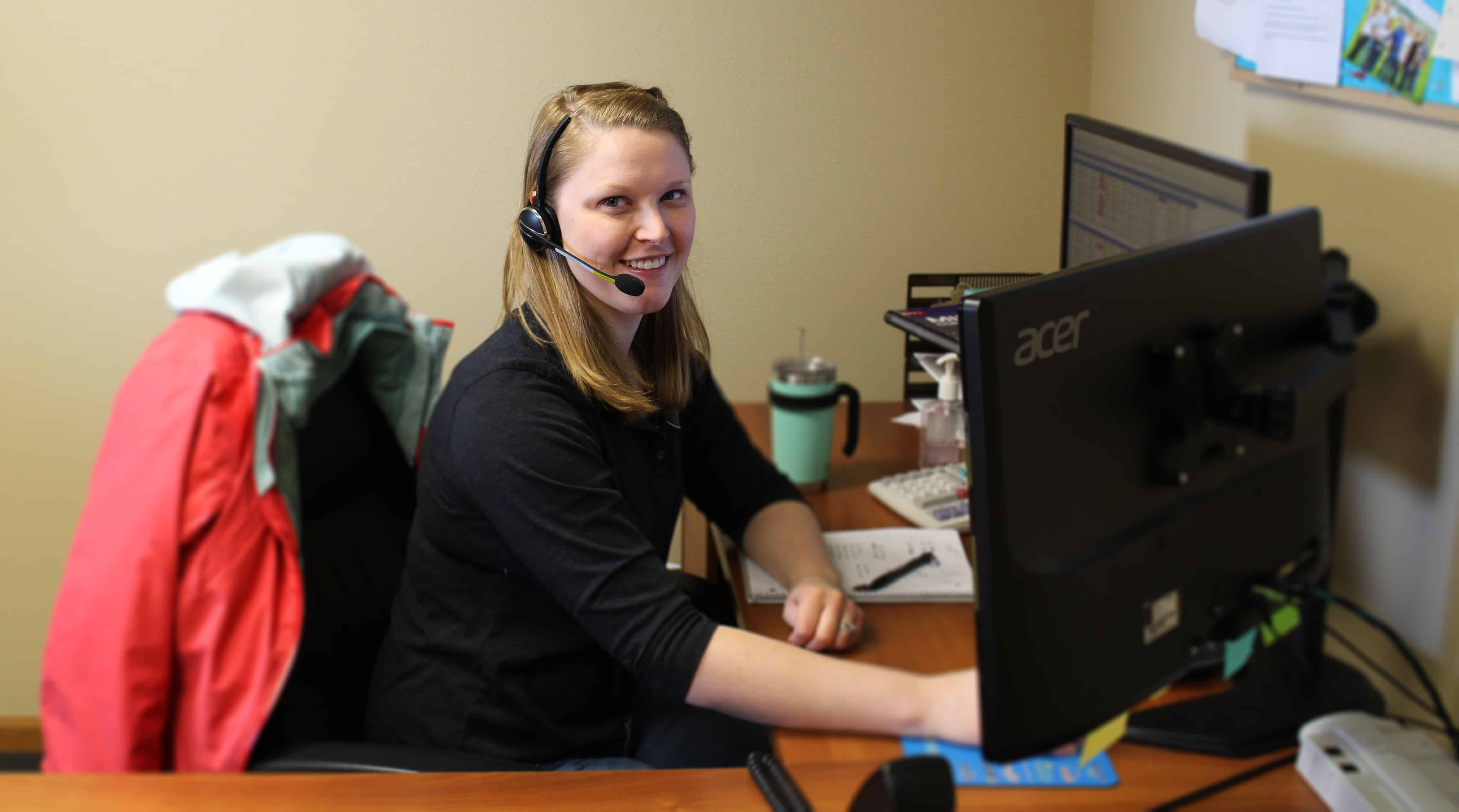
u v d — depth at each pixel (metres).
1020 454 0.62
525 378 1.01
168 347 1.01
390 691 1.12
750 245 1.55
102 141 1.60
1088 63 1.45
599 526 0.98
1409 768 0.71
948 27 1.48
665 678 0.93
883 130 1.51
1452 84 0.80
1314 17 0.96
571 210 1.04
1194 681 0.82
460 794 0.80
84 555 0.95
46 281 1.67
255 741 0.96
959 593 1.04
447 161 1.59
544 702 1.09
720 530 1.22
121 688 0.92
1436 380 0.85
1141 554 0.69
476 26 1.54
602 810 0.78
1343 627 0.95
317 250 1.16
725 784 0.81
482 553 1.06
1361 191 0.93
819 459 1.31
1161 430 0.69
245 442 0.99
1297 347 0.77
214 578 0.95
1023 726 0.66
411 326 1.23
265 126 1.60
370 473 1.24
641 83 1.54
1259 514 0.76
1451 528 0.84
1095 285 0.65
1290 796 0.71
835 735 0.84
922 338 1.29
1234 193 0.83
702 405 1.24
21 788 0.80
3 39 1.55
